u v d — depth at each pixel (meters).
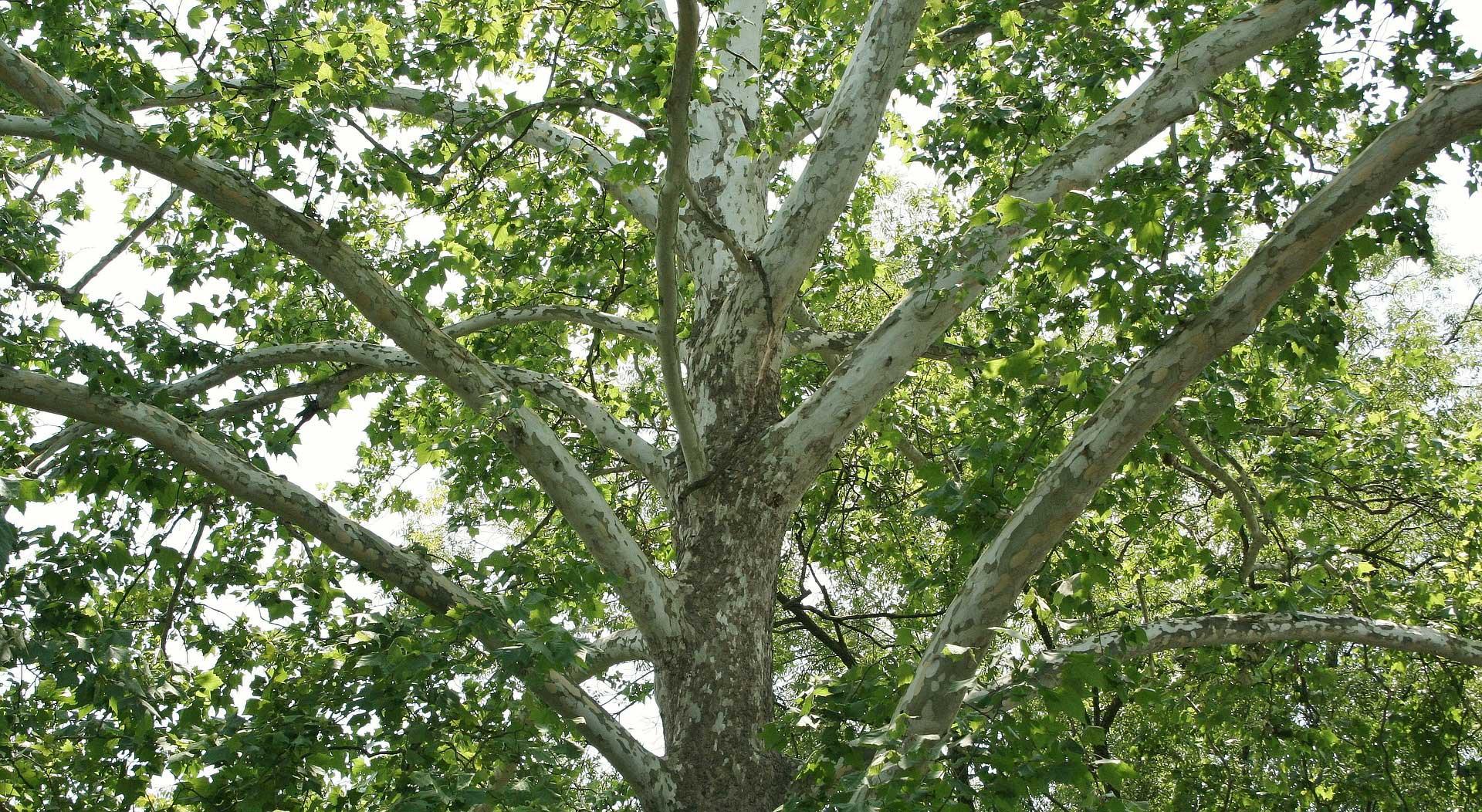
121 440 6.12
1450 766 9.16
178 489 6.23
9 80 5.18
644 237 9.09
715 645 6.21
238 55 6.12
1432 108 4.99
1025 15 8.17
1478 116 4.92
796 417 6.50
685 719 6.10
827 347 8.04
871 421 9.17
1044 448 6.38
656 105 5.98
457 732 5.56
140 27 5.75
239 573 7.50
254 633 7.69
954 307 6.41
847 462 11.02
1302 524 10.73
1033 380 5.94
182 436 5.54
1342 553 8.62
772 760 6.11
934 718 4.98
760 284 6.75
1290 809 8.59
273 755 5.21
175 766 5.33
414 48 7.16
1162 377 5.10
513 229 8.79
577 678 7.59
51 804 5.82
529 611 5.42
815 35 9.41
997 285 9.38
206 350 7.19
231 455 5.67
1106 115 6.79
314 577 6.27
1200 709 9.27
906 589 10.75
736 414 6.89
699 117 8.19
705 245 7.72
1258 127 8.62
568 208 9.23
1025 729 4.67
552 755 5.43
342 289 5.63
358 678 5.69
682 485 6.89
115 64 5.57
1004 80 7.89
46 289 6.77
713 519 6.49
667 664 6.24
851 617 10.13
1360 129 7.86
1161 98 6.69
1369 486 8.82
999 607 5.09
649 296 9.15
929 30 7.85
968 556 5.93
